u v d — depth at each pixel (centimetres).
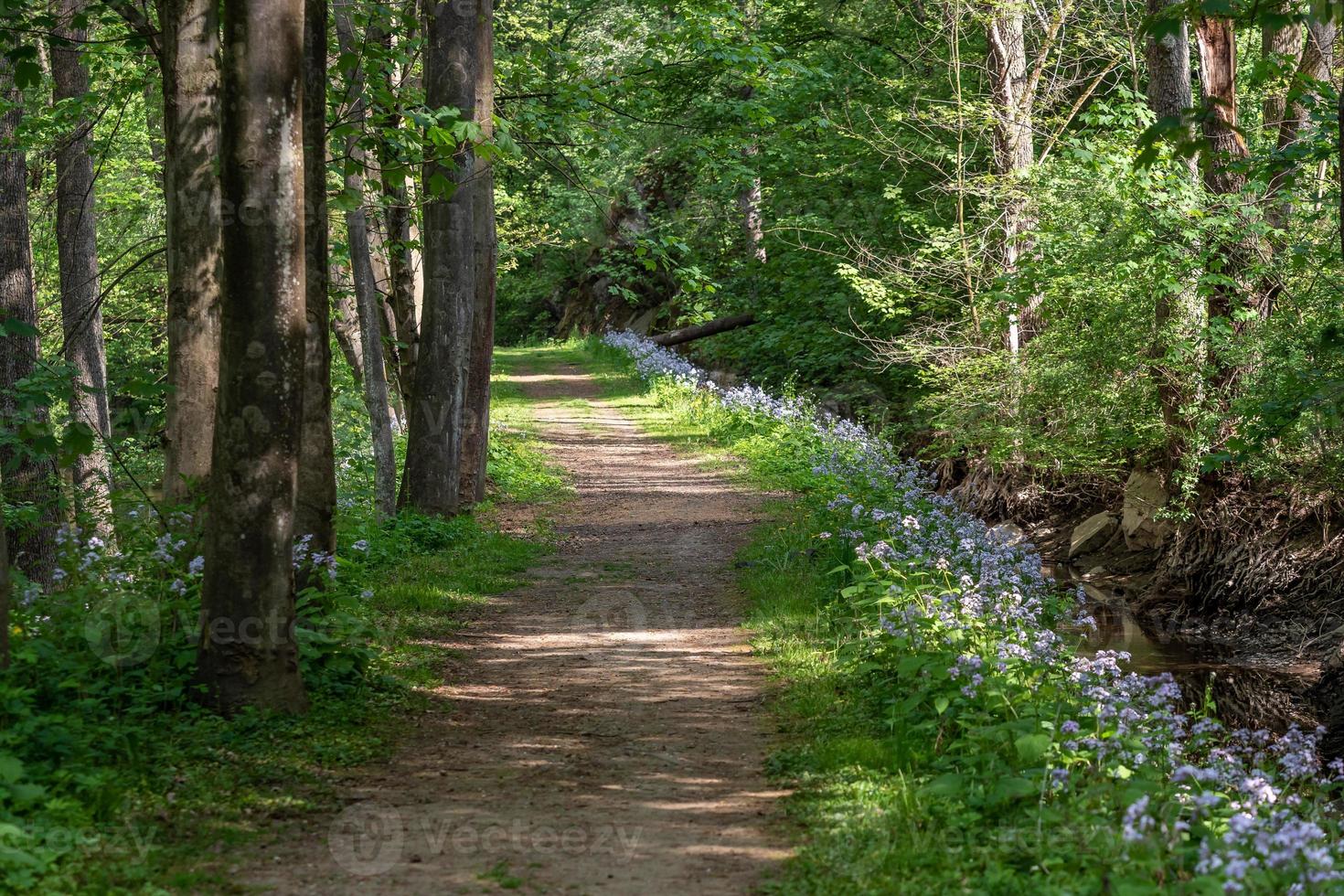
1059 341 1725
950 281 2156
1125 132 1664
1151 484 1686
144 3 1070
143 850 535
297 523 949
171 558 827
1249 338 1394
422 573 1296
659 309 4516
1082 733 635
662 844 582
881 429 2495
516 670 972
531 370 4106
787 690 877
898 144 2294
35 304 1552
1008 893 498
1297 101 1508
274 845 567
